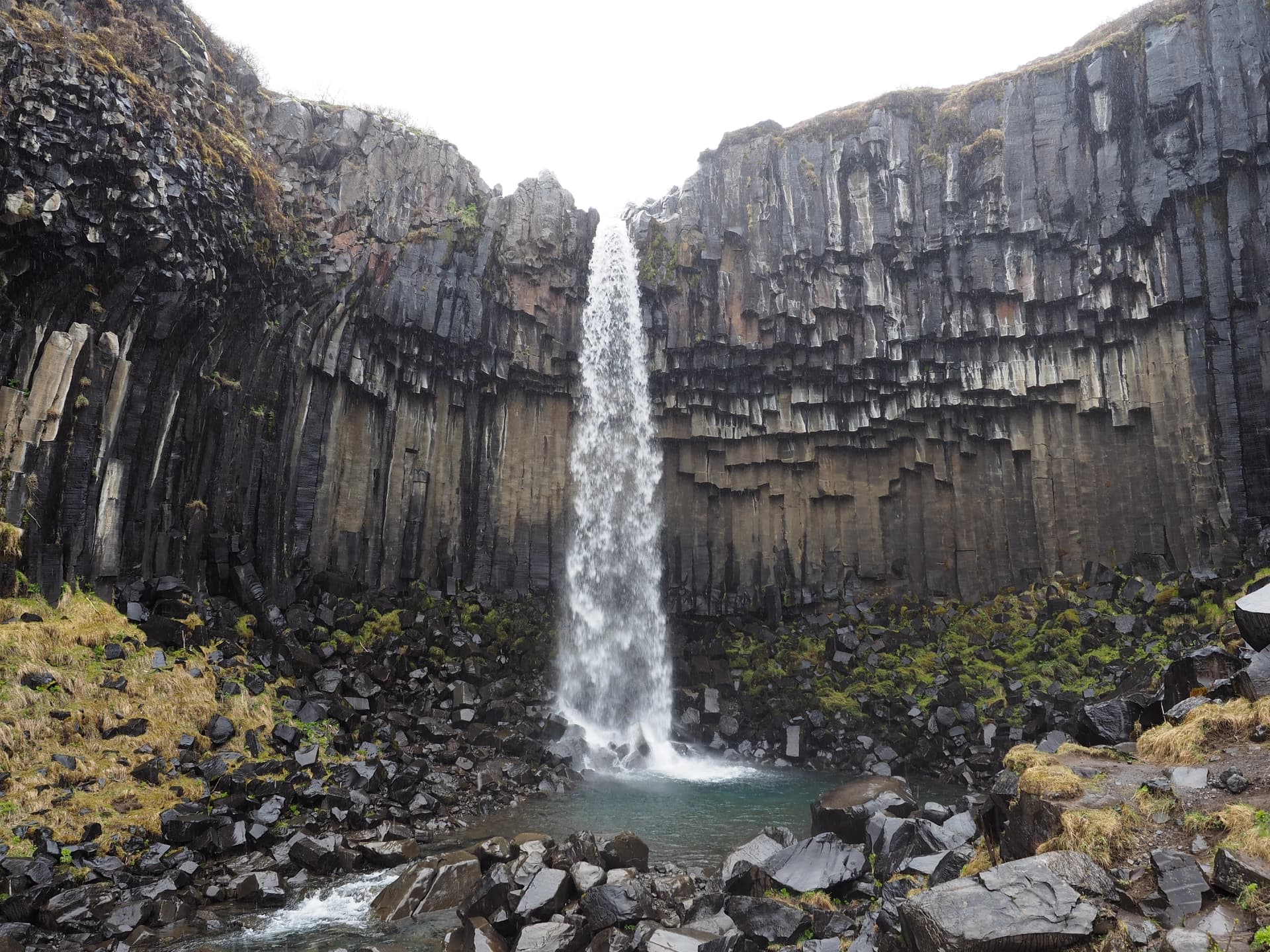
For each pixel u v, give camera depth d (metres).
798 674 22.75
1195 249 21.14
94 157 13.59
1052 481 23.62
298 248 20.00
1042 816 6.20
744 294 25.89
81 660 12.26
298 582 19.64
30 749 10.35
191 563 16.84
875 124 25.36
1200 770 6.32
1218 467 20.39
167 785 11.16
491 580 24.45
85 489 13.89
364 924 8.76
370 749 14.88
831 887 8.23
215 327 17.34
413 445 23.55
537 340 25.88
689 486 27.00
